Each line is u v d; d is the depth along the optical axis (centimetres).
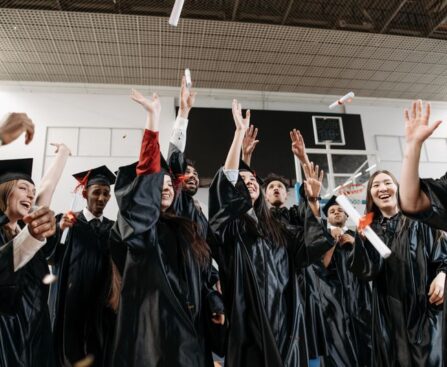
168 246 184
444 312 148
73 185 624
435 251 208
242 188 198
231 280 201
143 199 165
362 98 729
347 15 500
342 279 306
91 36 517
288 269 212
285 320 197
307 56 575
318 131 695
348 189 653
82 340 233
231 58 571
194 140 656
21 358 162
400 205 133
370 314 301
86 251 254
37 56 564
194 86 645
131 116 677
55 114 661
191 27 503
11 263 141
